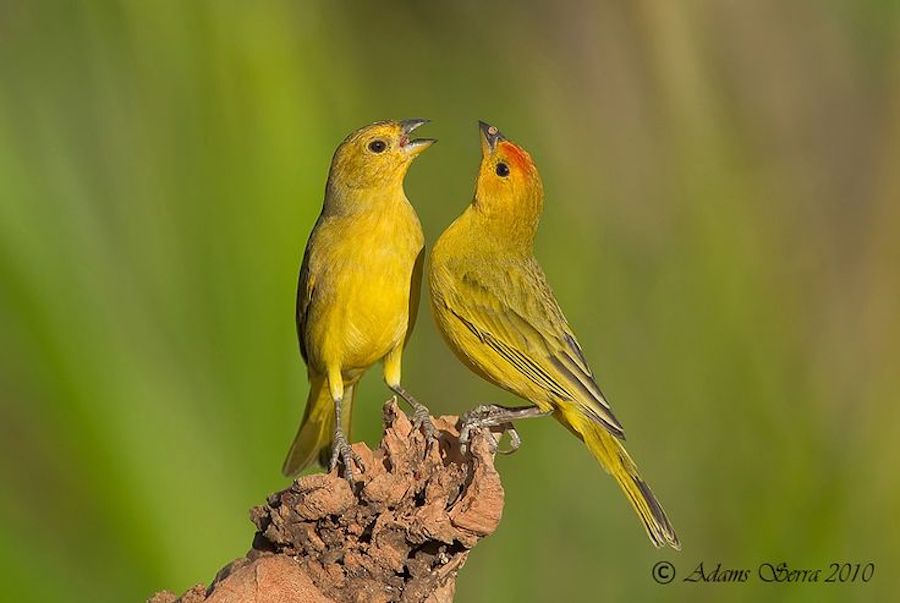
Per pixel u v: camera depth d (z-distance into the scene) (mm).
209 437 11375
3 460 11039
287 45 13109
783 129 16234
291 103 12836
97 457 11086
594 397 10312
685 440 14742
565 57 16875
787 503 14250
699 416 14836
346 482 8039
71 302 11406
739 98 16312
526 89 16953
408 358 15102
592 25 16688
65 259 11555
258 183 12367
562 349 10430
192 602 7969
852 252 15547
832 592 13891
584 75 16703
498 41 17156
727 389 14930
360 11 17156
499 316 10461
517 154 10617
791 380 14953
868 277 15344
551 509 14117
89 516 11062
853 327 15133
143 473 11125
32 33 13312
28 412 11156
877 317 15062
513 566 13977
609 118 16438
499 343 10461
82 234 11758
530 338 10414
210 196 12195
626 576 14047
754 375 14969
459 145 16906
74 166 12180
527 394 10516
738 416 14828
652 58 16266
